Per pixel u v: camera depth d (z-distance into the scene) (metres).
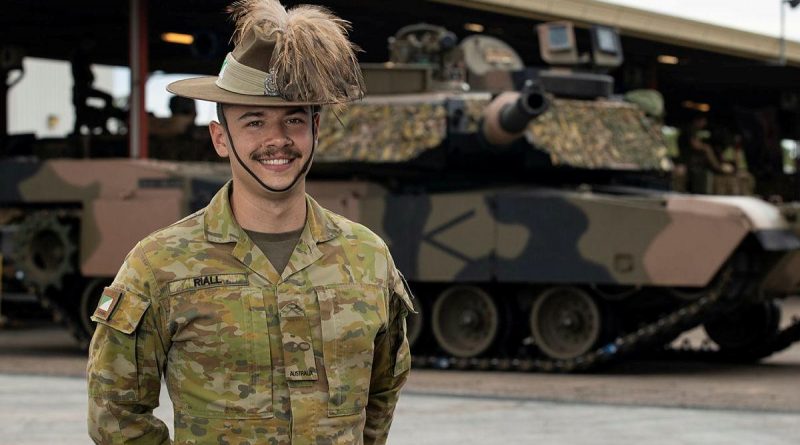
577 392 15.41
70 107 49.41
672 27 29.31
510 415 13.35
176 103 23.30
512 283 18.59
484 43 20.16
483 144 18.16
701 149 31.81
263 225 4.44
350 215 19.23
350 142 18.66
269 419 4.29
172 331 4.32
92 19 27.08
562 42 20.03
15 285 24.30
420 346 19.31
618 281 17.39
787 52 32.78
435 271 18.50
